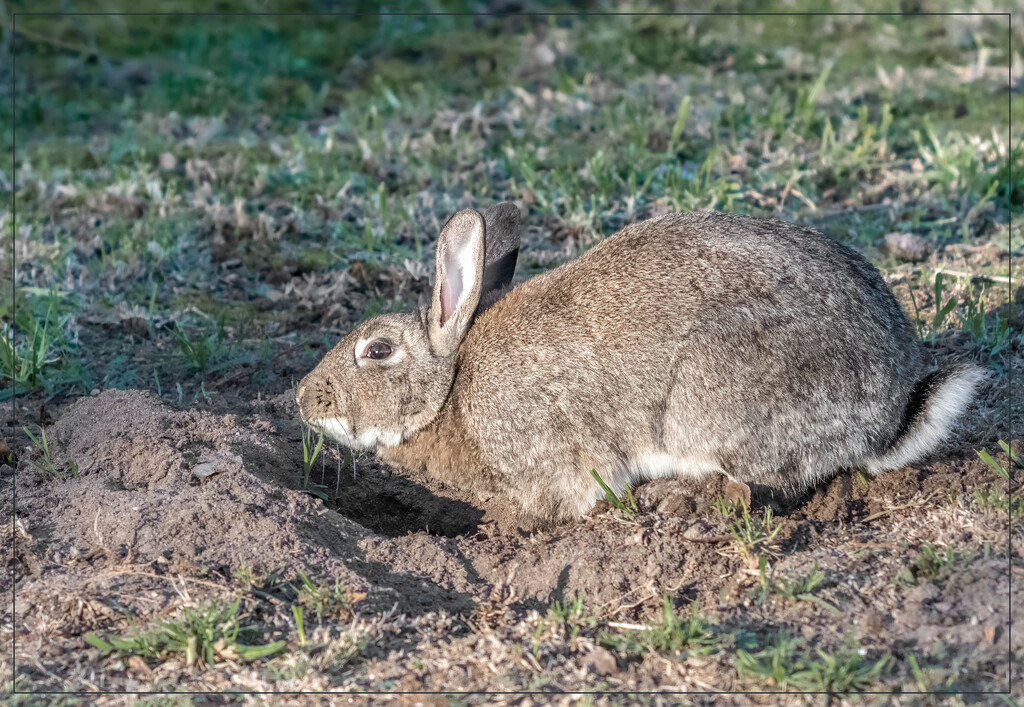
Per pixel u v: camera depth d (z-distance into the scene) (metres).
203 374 12.69
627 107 20.03
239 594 8.14
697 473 9.73
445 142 19.45
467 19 27.20
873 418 9.52
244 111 22.17
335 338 13.51
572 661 7.56
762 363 9.36
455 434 10.23
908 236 14.88
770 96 21.17
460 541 9.52
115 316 13.84
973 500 9.29
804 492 9.70
